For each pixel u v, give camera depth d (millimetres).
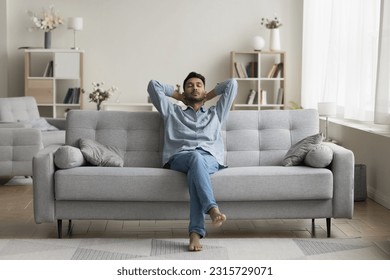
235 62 9289
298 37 9523
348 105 6855
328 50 7613
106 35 9391
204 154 4578
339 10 7359
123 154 4895
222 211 4395
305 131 4988
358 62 6633
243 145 4953
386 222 5004
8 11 9312
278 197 4352
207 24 9461
